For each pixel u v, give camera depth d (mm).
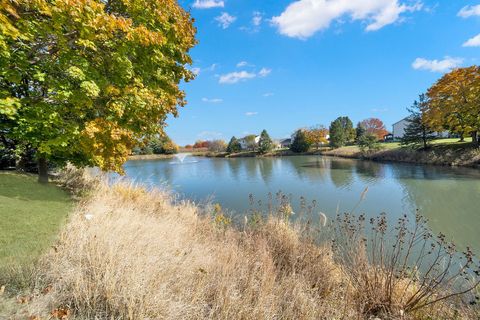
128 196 7398
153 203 7234
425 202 11484
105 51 5484
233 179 21500
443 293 3441
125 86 5988
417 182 15930
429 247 6211
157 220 5617
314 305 2963
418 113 29750
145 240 3824
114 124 5773
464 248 6418
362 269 3598
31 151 9539
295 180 19484
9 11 3848
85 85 4836
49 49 5418
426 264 5180
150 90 6664
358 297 3348
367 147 36969
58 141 5379
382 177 18734
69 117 6102
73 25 4457
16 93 6555
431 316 2965
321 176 21000
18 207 4676
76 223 4023
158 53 6262
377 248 4734
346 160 35469
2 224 3770
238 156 63938
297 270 3996
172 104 7793
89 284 2582
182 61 7594
